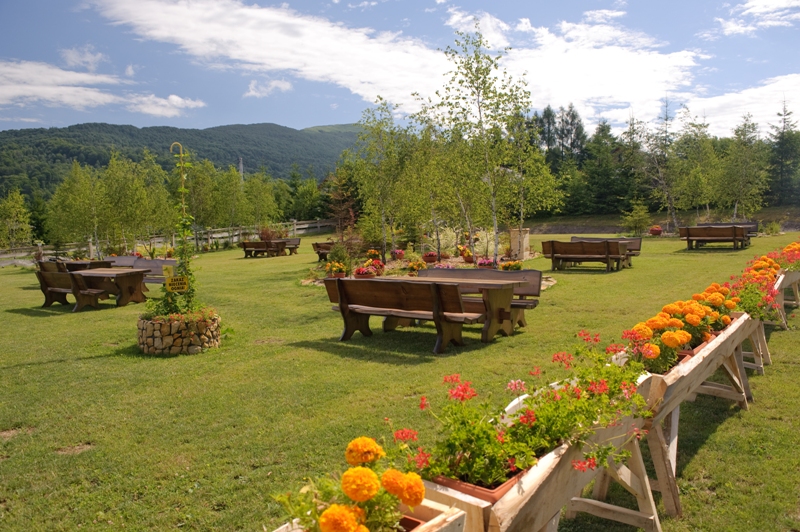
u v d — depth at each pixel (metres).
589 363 4.60
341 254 16.66
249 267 21.03
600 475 3.32
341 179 27.36
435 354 6.64
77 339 8.66
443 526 1.68
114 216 29.66
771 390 5.03
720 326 4.46
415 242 23.53
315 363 6.42
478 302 7.91
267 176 71.38
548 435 2.29
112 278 12.34
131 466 3.88
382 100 18.06
